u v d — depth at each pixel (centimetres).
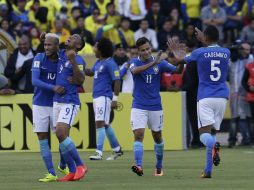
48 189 3369
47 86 3541
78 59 3553
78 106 3581
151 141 5466
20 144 5422
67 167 3838
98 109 4769
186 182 3625
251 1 7356
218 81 3684
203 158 4847
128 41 6925
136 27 7344
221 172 4066
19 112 5412
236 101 5738
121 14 7388
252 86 5669
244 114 5728
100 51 4769
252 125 5816
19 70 5594
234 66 5778
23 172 4131
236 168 4266
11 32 6594
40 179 3712
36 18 7200
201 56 3688
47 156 3662
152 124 3844
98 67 4778
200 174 3978
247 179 3750
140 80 3803
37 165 4497
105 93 4772
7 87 5441
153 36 6950
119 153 4878
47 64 3588
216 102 3662
